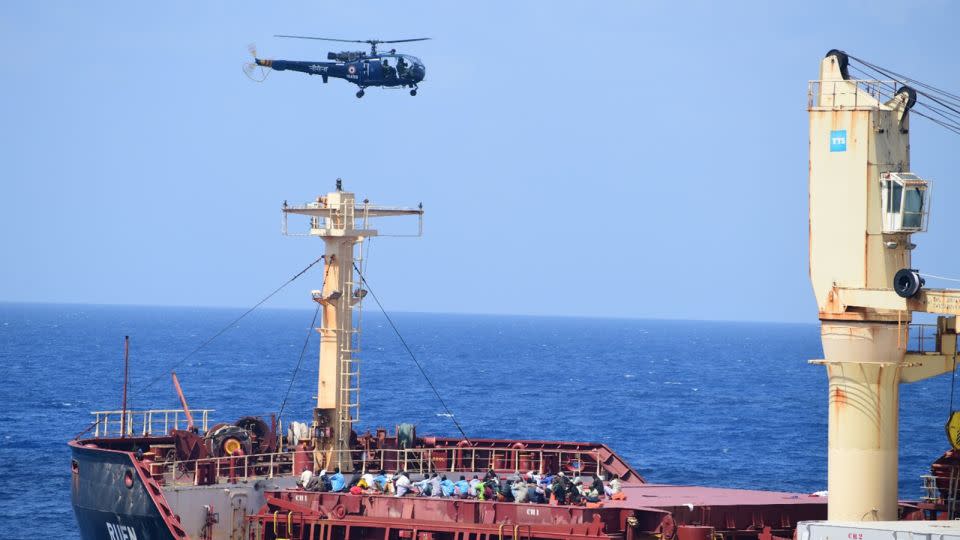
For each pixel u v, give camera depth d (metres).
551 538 83.81
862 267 82.50
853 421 83.31
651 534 83.69
